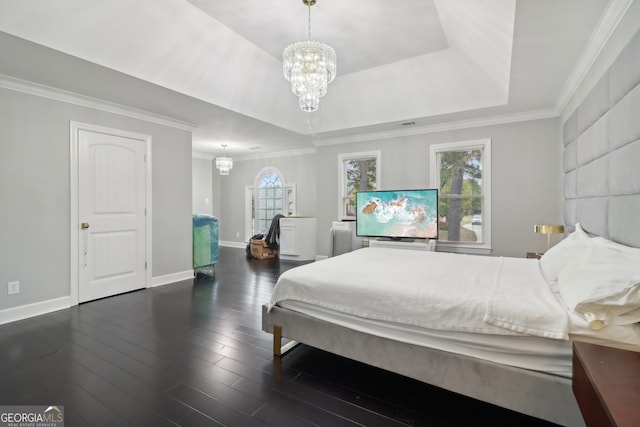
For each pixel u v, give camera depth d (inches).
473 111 155.6
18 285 115.3
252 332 102.9
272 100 169.0
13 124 114.3
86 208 135.1
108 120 142.7
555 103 142.4
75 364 81.8
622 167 69.7
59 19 88.4
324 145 227.3
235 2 101.7
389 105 170.2
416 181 190.1
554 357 52.3
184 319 114.4
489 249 168.1
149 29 104.2
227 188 324.2
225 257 253.3
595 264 58.7
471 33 104.0
